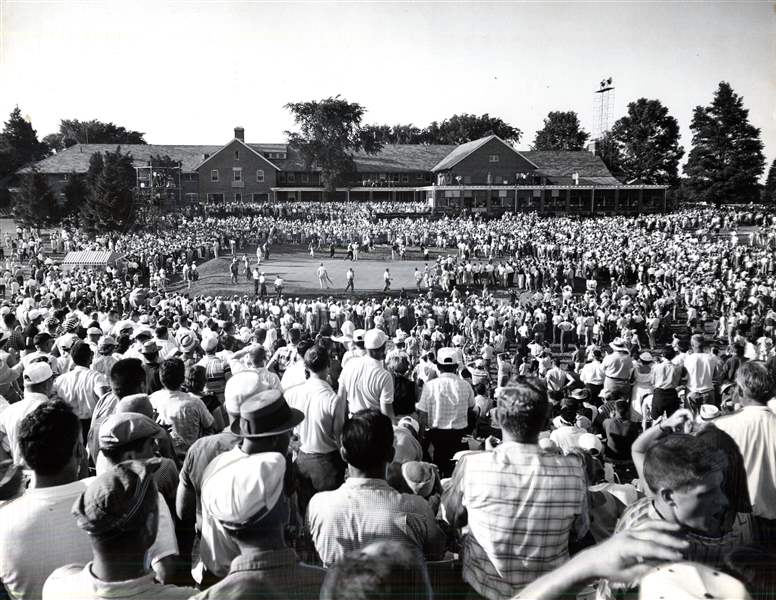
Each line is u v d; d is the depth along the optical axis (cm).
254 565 325
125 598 307
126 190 6525
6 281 4569
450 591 401
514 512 360
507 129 13838
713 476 266
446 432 790
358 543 406
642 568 187
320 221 7306
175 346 1277
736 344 1321
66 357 1077
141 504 311
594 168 8925
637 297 4153
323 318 3778
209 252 5878
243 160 9012
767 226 6034
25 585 382
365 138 9288
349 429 421
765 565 259
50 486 397
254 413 418
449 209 7681
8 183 8644
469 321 3566
